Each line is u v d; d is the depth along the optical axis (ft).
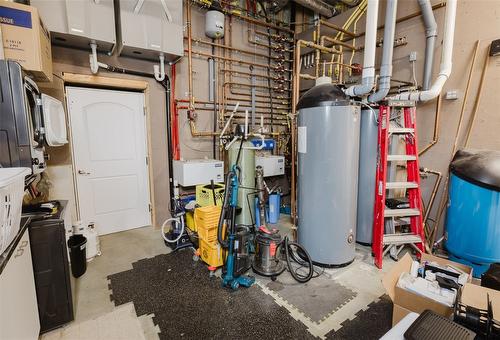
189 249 9.62
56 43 8.77
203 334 5.50
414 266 6.03
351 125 7.72
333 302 6.53
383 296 6.77
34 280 5.18
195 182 11.10
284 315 6.06
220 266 8.05
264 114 14.82
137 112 11.25
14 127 5.46
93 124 10.35
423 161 10.09
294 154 12.05
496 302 4.39
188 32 11.28
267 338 5.39
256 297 6.74
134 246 9.86
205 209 8.26
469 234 7.58
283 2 12.85
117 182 11.09
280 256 8.34
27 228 4.92
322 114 7.64
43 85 8.79
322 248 8.12
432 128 9.77
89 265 8.43
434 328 3.36
